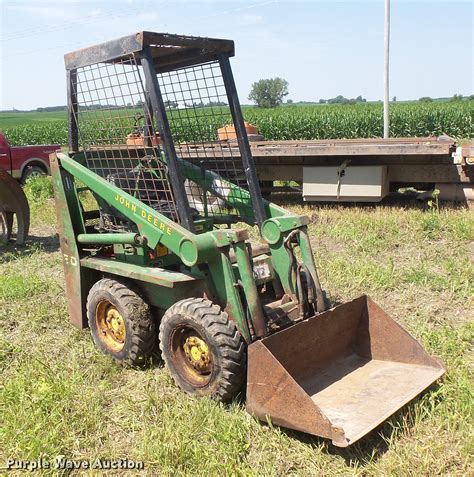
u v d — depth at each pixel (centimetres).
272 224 426
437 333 486
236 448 341
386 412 353
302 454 338
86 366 461
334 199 922
